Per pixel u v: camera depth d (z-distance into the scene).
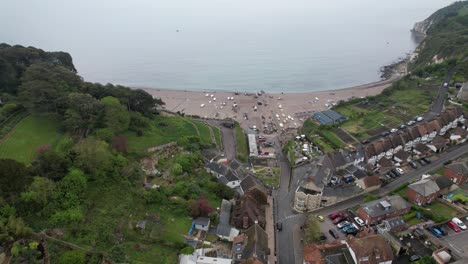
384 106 179.50
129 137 124.94
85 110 111.94
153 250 80.00
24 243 68.12
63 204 78.44
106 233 77.44
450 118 147.25
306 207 107.44
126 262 72.94
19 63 136.62
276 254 89.94
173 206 94.56
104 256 71.69
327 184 115.25
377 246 78.69
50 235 72.19
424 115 162.12
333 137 152.88
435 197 103.50
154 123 144.50
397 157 128.75
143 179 102.19
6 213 71.00
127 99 137.50
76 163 88.25
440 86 192.38
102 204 84.62
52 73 121.56
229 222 96.50
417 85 198.50
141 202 91.38
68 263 66.81
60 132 112.25
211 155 131.50
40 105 111.19
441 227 91.06
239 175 121.19
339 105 188.50
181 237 85.88
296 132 176.38
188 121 160.38
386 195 108.75
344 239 92.06
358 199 110.38
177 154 122.88
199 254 82.75
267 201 112.25
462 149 132.50
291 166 136.50
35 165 84.06
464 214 94.69
